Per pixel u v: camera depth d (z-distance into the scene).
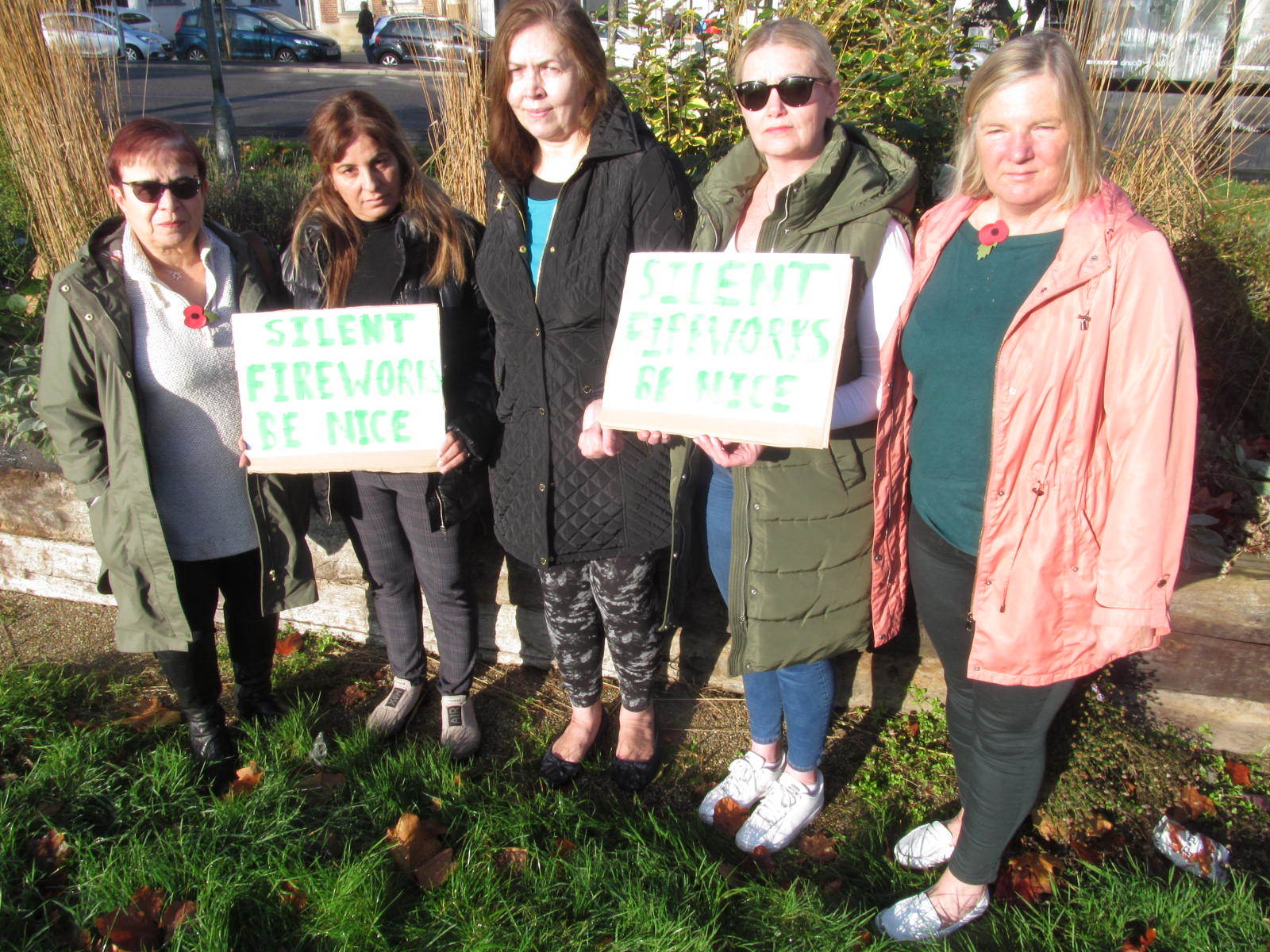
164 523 2.47
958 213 1.87
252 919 2.26
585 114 2.21
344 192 2.42
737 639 2.26
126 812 2.57
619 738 2.80
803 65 1.90
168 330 2.37
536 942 2.18
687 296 2.06
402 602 2.87
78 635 3.50
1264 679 2.66
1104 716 2.72
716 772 2.87
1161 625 1.70
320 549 3.39
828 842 2.59
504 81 2.19
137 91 15.88
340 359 2.40
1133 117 3.37
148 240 2.31
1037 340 1.70
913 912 2.26
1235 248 3.09
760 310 1.99
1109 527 1.70
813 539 2.13
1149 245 1.61
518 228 2.29
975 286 1.80
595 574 2.51
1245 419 3.09
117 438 2.35
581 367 2.29
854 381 2.05
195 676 2.66
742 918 2.29
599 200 2.20
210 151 6.05
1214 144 3.33
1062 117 1.61
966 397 1.83
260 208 5.20
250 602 2.79
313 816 2.57
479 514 2.90
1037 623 1.83
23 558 3.67
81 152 4.27
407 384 2.41
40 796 2.61
